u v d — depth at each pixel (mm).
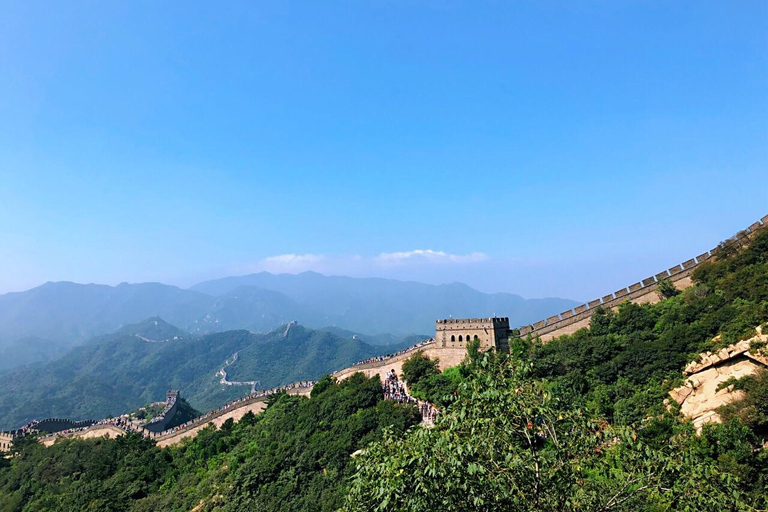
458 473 23031
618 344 72438
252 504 68000
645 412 58094
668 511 25734
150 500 85625
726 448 44500
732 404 48750
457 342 93312
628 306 81125
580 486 25078
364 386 88875
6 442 139500
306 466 71875
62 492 99312
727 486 24594
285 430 86438
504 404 24859
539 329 89438
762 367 52469
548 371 74062
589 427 25781
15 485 110375
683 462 24562
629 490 25844
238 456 85062
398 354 98750
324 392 96438
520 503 23141
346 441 73500
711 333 63500
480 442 23656
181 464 98188
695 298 72875
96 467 102250
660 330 72188
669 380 61125
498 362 27906
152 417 168250
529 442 24859
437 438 25016
